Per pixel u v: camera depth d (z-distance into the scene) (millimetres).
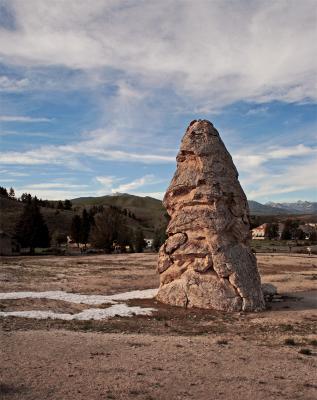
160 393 11086
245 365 13812
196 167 29016
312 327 21094
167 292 26734
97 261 57281
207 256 26891
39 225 94438
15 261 55062
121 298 28266
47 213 150750
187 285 26344
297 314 24375
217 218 27484
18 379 11594
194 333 19375
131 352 14828
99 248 92125
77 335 17312
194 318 22969
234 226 28109
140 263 54875
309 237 151250
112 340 16609
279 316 23781
